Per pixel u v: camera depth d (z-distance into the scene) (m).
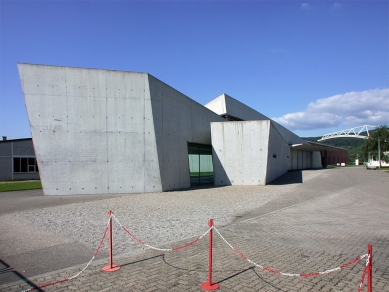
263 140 23.89
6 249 7.16
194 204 14.30
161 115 20.33
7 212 12.18
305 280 5.23
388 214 11.76
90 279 5.28
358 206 13.80
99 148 18.64
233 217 11.16
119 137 18.92
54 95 18.14
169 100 21.53
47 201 15.38
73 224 9.91
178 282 5.14
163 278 5.32
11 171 37.66
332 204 14.40
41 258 6.49
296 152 51.00
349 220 10.57
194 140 25.36
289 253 6.75
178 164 22.23
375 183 26.09
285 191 20.00
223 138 24.72
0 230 9.13
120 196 17.41
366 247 7.21
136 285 5.02
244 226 9.59
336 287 4.94
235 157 24.47
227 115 34.50
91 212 12.12
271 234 8.53
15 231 9.00
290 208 13.21
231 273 5.55
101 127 18.70
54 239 8.07
